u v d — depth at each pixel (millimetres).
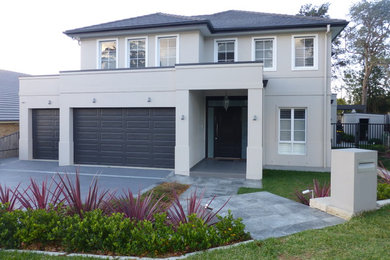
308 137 11453
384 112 37469
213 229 3918
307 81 11406
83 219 3982
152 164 10734
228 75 9414
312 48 11492
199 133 11672
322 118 11336
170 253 3631
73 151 11500
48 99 12461
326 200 5777
